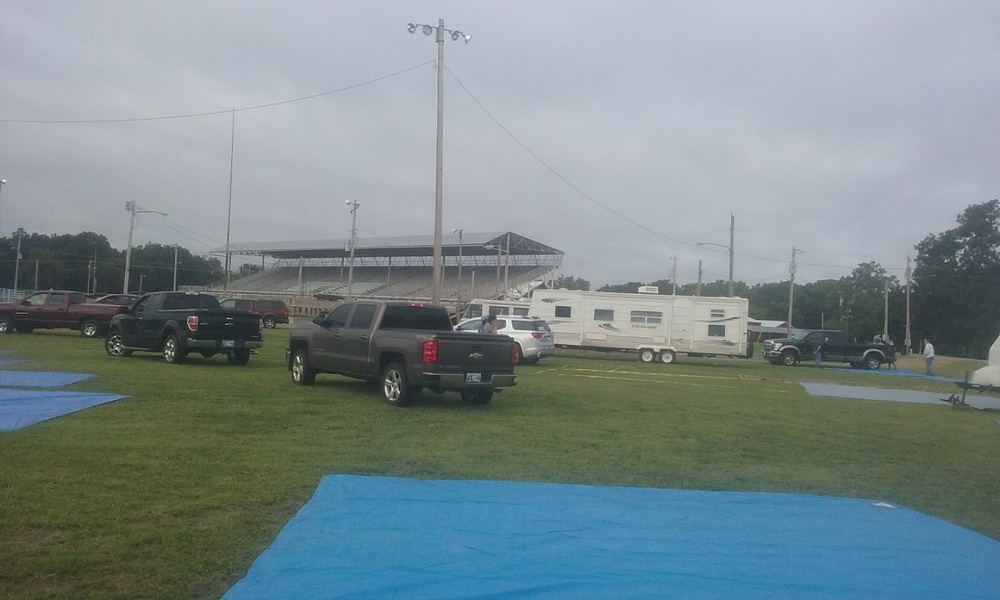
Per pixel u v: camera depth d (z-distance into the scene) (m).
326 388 16.61
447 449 10.50
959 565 6.19
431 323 15.68
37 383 15.55
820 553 6.39
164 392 14.83
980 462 11.53
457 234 66.75
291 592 5.09
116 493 7.53
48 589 5.14
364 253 72.06
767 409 17.38
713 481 9.24
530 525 6.89
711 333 35.78
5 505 6.97
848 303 87.19
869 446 12.60
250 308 45.22
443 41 30.11
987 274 67.31
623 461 10.22
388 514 7.05
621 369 29.75
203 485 7.97
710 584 5.53
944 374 41.69
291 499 7.58
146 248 99.88
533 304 36.88
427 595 5.12
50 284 89.56
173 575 5.45
